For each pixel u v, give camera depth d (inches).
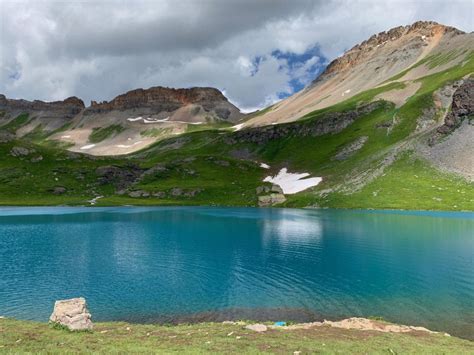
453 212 5000.0
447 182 6008.9
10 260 2337.6
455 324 1389.0
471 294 1731.1
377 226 3924.7
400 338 1092.5
